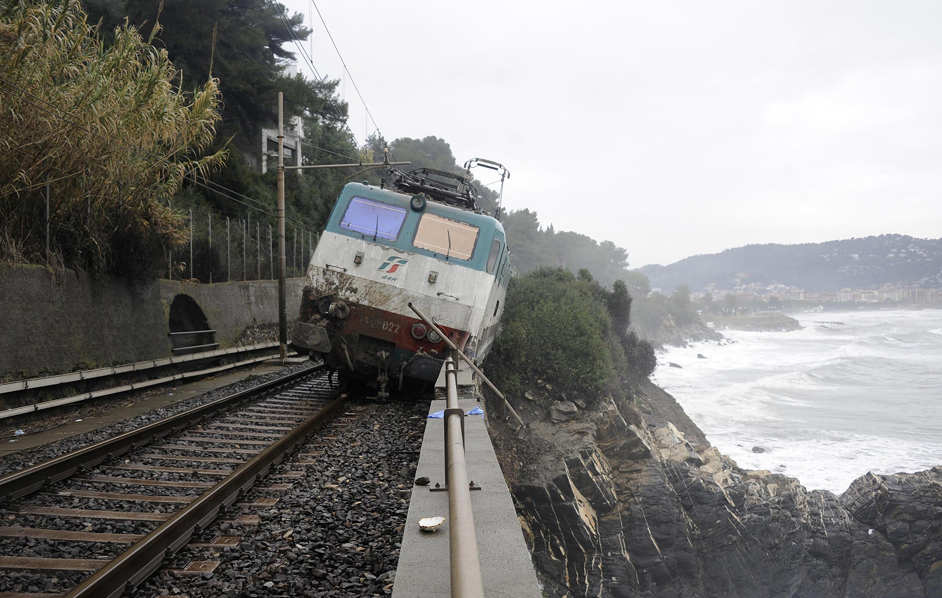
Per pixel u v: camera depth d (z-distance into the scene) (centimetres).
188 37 2717
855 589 2681
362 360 1141
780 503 2797
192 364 1828
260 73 3080
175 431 911
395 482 679
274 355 2475
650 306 12519
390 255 1133
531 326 2739
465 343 1110
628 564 2344
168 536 475
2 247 1180
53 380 1191
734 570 2627
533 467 2369
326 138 5175
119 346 1490
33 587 419
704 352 11281
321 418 977
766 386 6700
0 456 831
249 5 3256
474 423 633
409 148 9112
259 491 640
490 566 276
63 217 1333
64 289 1312
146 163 1490
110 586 399
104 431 975
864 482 2973
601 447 2653
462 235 1150
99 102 1217
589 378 2653
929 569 2662
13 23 1113
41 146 1180
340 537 520
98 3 2561
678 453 2952
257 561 468
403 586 261
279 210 2298
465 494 235
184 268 1967
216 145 2869
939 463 3803
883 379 7362
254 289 2548
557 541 2300
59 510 572
